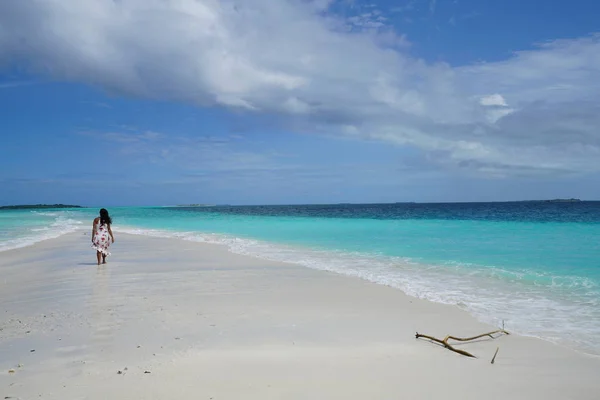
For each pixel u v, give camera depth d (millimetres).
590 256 13797
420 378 4625
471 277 10805
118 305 8164
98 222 14289
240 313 7520
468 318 7203
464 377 4668
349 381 4504
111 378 4512
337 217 50594
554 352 5570
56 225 37906
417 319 7156
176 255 16391
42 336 6164
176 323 6840
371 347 5715
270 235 24984
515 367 5008
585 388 4398
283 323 6875
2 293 9844
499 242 18375
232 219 47719
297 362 5074
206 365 4930
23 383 4395
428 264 12977
